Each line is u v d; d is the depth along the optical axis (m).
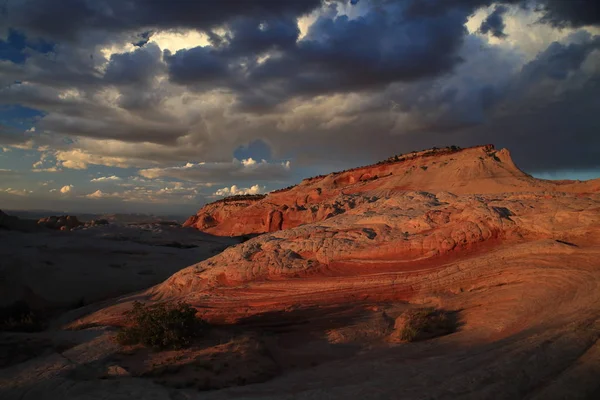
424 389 7.62
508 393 7.10
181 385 9.12
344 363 10.52
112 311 19.84
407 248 17.12
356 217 20.64
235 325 14.73
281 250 19.70
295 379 9.56
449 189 54.50
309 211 64.31
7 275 23.70
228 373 9.70
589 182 33.88
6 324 18.56
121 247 38.16
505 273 14.20
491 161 56.34
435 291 14.96
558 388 7.04
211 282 20.03
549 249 14.13
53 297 24.00
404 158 77.06
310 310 15.12
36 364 10.66
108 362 10.58
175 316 11.98
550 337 9.09
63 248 32.31
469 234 16.31
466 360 8.90
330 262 18.14
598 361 7.69
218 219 103.19
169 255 38.25
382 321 13.49
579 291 11.59
